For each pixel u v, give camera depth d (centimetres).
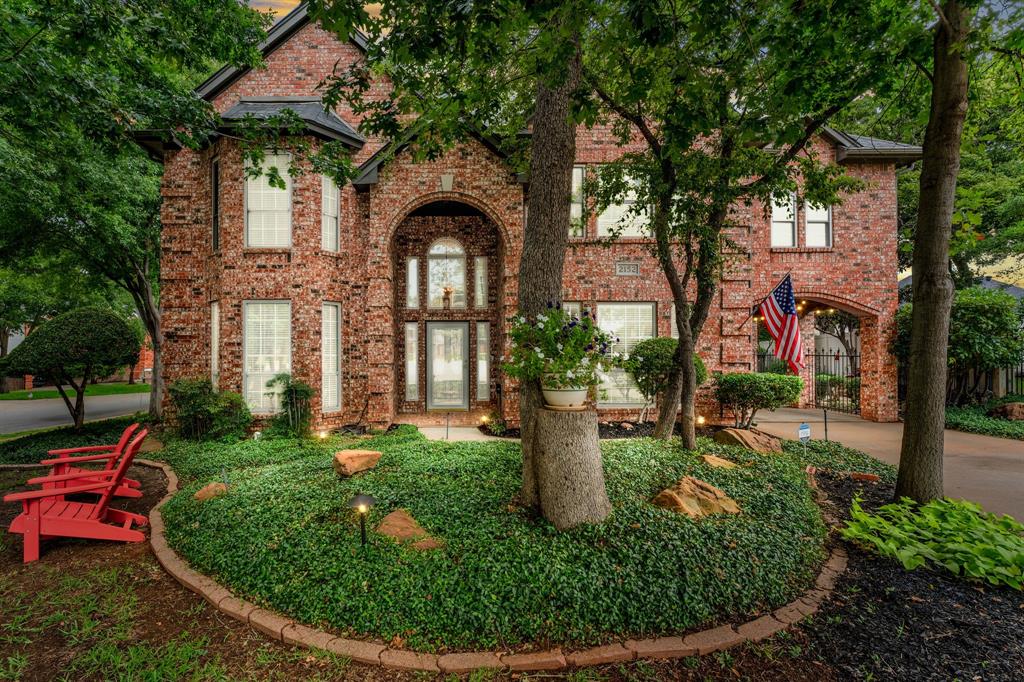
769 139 491
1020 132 681
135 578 372
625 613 295
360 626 289
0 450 818
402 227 1209
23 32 524
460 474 520
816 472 635
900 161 1100
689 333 670
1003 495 541
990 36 452
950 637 287
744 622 301
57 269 1222
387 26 343
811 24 411
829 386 1455
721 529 390
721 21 334
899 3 470
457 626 284
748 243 1066
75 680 259
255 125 661
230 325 927
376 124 488
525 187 1043
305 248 938
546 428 393
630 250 1085
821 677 256
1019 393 1090
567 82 429
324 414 962
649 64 399
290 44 1066
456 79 485
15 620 311
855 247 1102
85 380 979
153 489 605
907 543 377
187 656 273
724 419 1057
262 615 309
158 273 1301
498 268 1184
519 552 340
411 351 1205
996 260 1509
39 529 403
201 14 613
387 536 371
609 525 380
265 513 429
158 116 615
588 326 409
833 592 336
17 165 815
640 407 1075
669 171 638
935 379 488
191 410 848
